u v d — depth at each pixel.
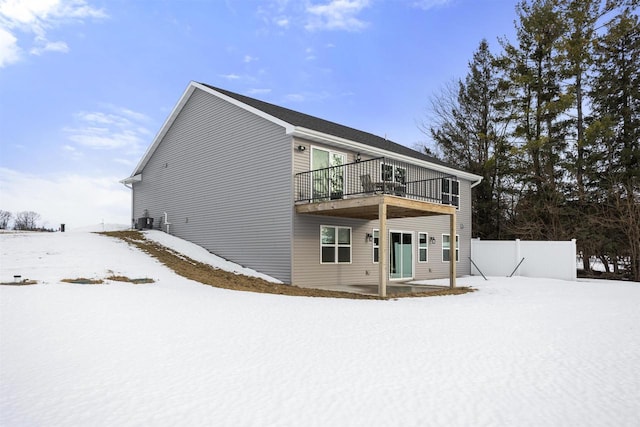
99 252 13.98
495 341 5.75
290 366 4.47
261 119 14.07
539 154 23.80
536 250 18.92
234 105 15.21
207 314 7.28
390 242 16.75
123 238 16.94
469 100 28.91
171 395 3.62
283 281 13.03
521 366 4.59
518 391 3.81
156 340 5.46
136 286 10.29
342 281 14.54
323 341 5.60
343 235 14.70
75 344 5.21
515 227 24.70
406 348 5.29
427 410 3.34
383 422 3.10
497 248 20.08
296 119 15.08
